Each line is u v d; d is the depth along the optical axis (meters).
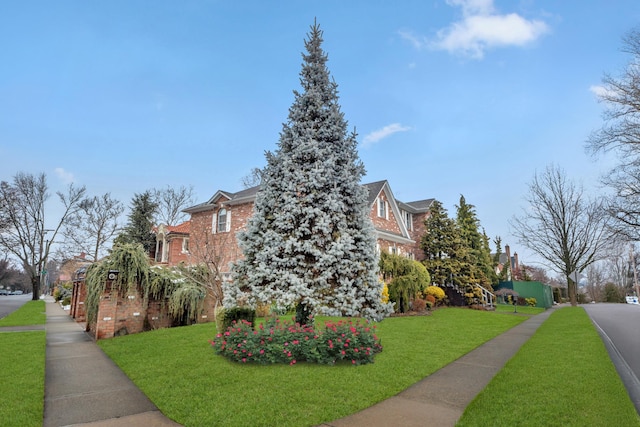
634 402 5.31
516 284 30.34
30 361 8.02
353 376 6.79
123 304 12.11
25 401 5.52
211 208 24.73
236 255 20.70
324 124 9.34
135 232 30.62
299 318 9.16
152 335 11.23
